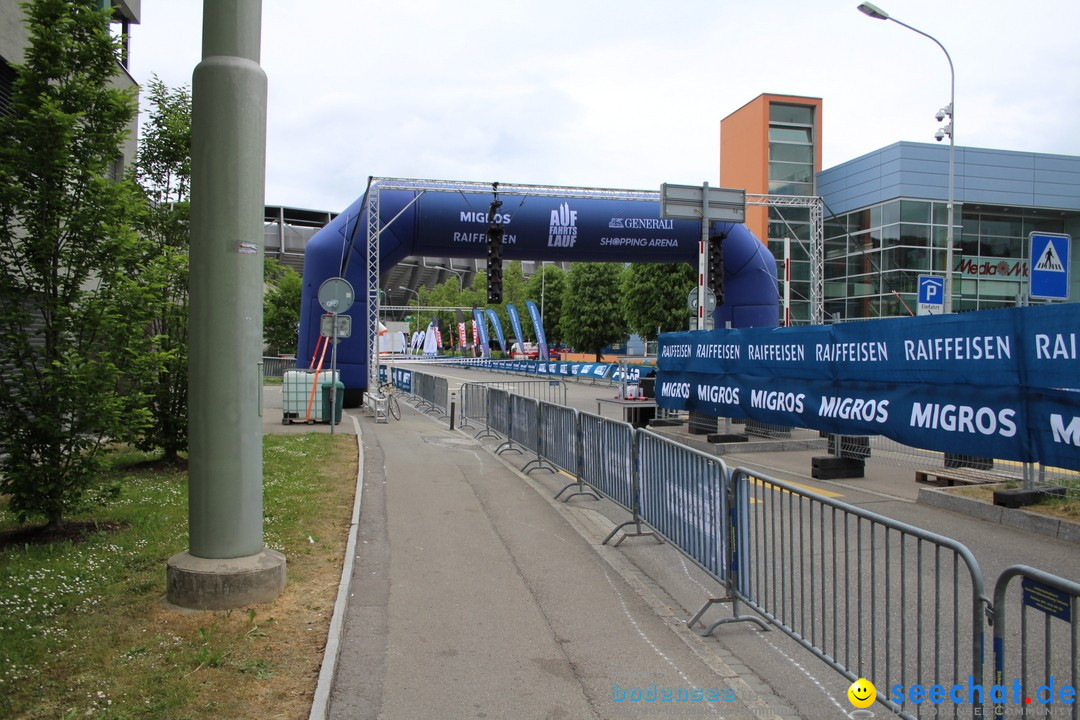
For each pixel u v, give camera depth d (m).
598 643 4.88
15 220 6.57
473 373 52.44
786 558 6.80
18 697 3.74
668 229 20.92
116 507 7.96
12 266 6.49
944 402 8.88
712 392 14.06
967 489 9.27
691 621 5.20
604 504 9.16
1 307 6.36
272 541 6.80
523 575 6.30
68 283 6.64
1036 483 8.77
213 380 5.15
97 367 6.68
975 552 7.07
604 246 20.98
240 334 5.21
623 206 20.91
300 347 20.95
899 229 37.19
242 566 5.14
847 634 3.92
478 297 91.62
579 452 9.25
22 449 6.55
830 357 10.88
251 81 5.25
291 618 4.94
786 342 11.90
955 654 3.24
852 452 11.45
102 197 6.69
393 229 20.56
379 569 6.36
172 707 3.69
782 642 4.94
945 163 37.44
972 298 38.62
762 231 40.94
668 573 6.46
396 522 8.03
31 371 6.52
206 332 5.16
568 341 56.44
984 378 8.34
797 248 41.38
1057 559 6.86
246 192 5.23
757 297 21.53
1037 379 7.71
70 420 6.69
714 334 13.97
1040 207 38.66
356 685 4.18
